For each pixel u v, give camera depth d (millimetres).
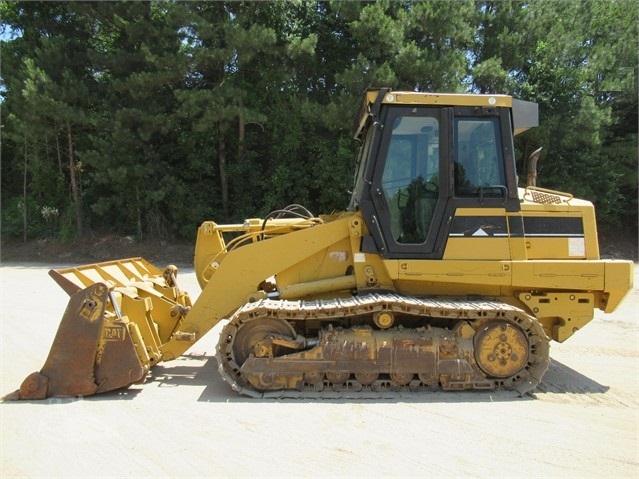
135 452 3686
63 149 20625
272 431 4023
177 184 18359
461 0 16578
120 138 16938
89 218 20281
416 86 16609
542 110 18453
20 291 10906
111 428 4082
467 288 5266
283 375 4820
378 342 4848
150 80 16500
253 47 16688
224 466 3480
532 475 3385
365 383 4891
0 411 4430
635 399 4797
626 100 19547
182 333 5223
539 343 4883
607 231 21859
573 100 18625
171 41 17219
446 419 4270
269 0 17594
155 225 19109
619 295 5113
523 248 5066
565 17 19812
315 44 17547
